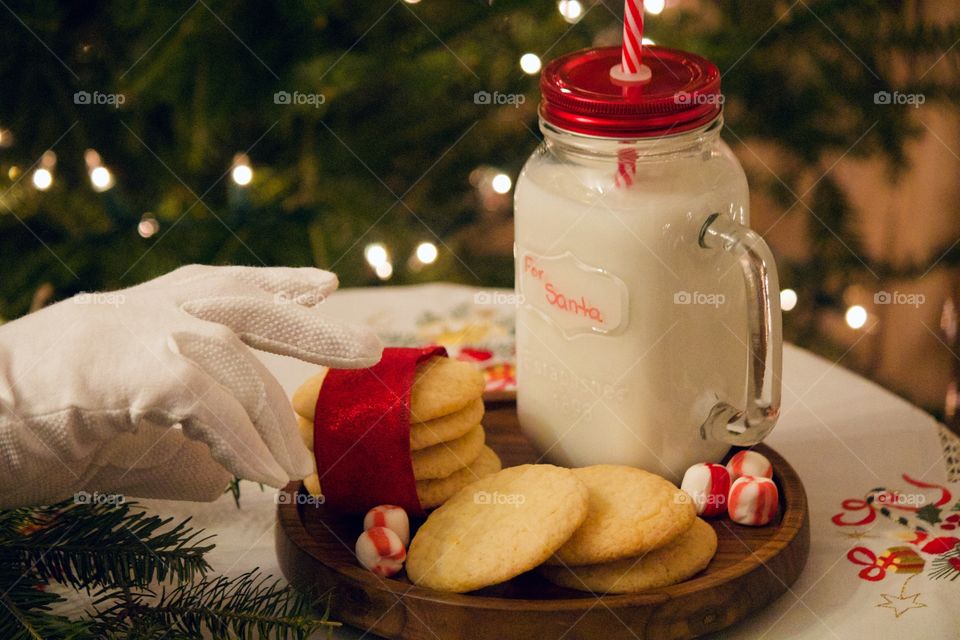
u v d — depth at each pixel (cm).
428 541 70
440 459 74
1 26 103
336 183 112
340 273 110
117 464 70
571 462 77
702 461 76
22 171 108
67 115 107
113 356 66
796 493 74
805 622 69
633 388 74
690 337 73
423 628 68
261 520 77
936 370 129
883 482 78
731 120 109
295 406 75
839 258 117
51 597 67
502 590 69
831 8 105
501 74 108
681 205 72
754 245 71
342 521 74
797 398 85
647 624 67
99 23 106
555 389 76
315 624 67
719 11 107
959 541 74
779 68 107
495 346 90
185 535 75
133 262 107
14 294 106
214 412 66
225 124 106
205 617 68
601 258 72
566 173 73
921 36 107
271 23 104
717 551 71
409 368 73
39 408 65
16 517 71
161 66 103
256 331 70
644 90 72
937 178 123
